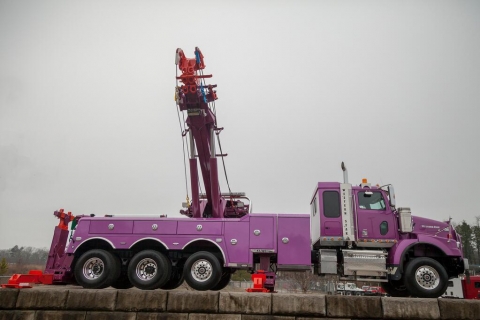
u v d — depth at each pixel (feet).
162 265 31.32
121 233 32.65
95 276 31.99
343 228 33.19
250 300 26.11
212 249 33.27
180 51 34.65
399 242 32.37
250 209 41.45
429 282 30.58
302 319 25.54
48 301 27.40
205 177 39.37
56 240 35.47
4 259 103.24
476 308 24.93
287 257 31.22
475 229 152.05
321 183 35.06
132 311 26.81
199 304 26.35
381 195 34.22
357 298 25.75
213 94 35.91
